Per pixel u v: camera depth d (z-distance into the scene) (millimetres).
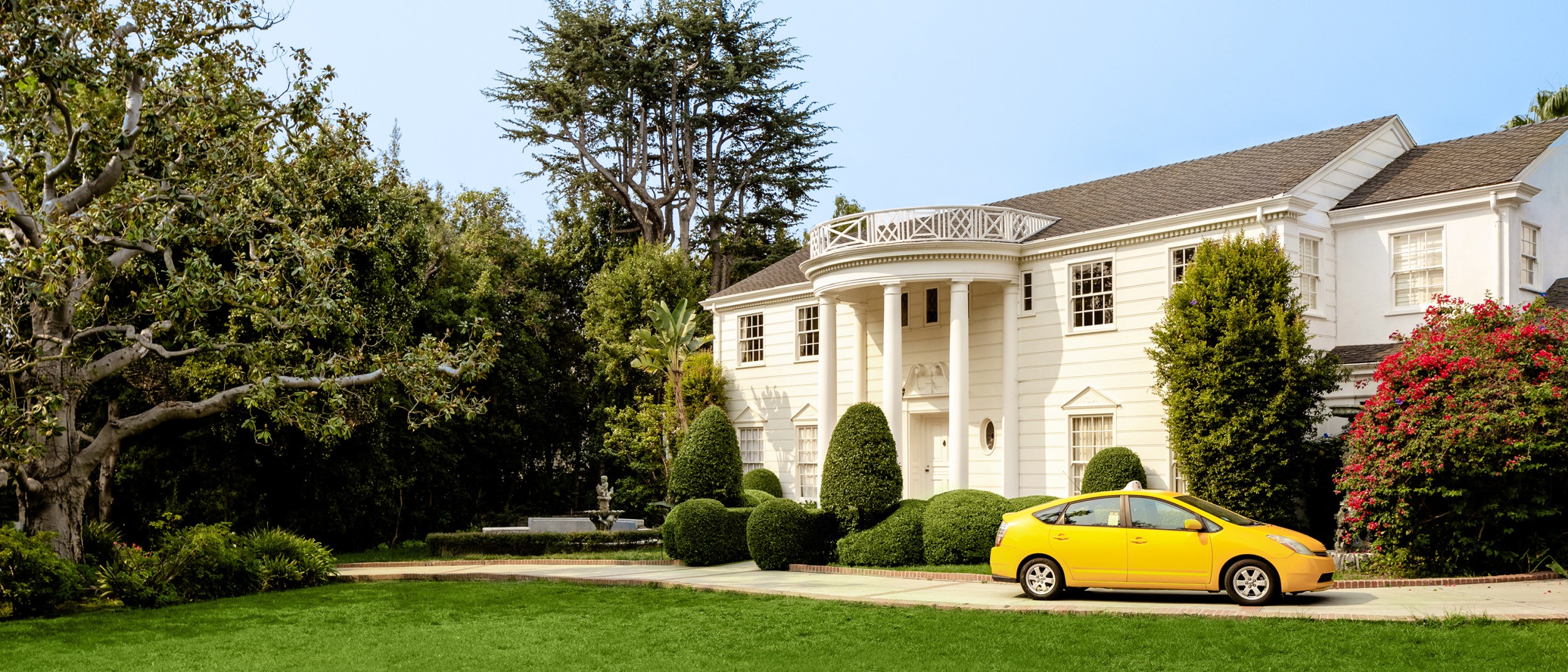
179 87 16281
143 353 17625
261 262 17203
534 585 17766
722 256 48969
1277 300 19547
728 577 17938
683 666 10383
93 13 15484
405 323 26375
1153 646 10562
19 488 16578
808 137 49812
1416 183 21781
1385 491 15289
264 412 23078
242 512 25406
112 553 17891
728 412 32844
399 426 29797
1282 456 19141
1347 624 11297
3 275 14766
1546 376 14945
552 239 45219
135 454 25016
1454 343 15633
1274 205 20812
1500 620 10953
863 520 19125
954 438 24203
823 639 11602
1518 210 20469
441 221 36594
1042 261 24672
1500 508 14969
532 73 48156
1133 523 13844
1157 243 22562
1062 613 12719
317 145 18531
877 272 25250
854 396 28922
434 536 25500
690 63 49156
